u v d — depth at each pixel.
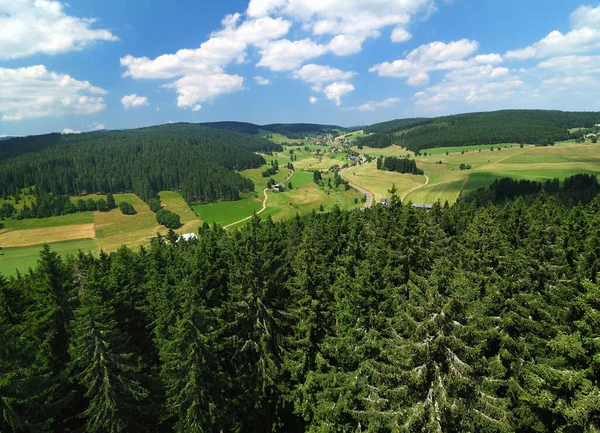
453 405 18.08
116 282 38.22
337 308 29.09
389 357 20.52
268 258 34.28
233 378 31.05
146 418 28.16
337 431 25.33
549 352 24.11
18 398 21.53
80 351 24.95
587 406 19.59
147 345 38.75
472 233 40.50
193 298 27.30
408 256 34.59
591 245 32.94
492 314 26.16
